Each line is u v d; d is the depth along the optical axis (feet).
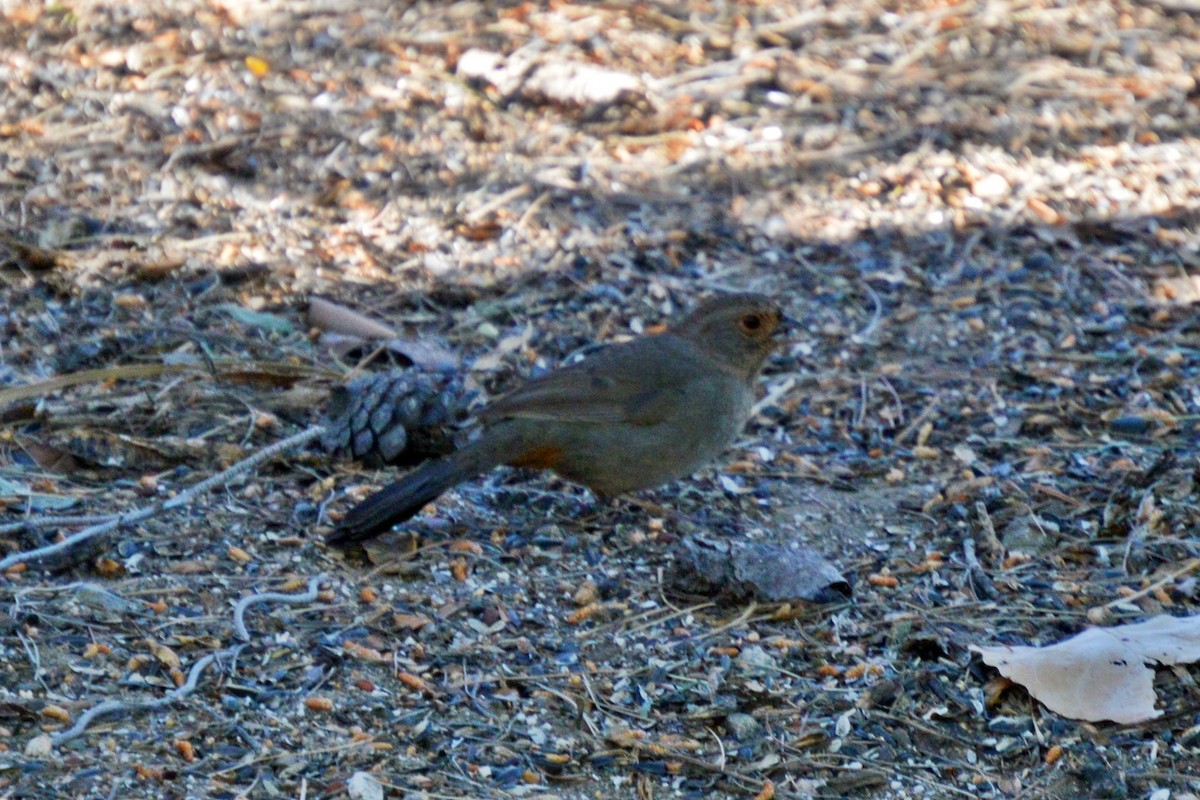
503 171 48.57
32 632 26.76
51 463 32.63
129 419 34.60
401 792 23.86
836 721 26.37
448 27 56.75
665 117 52.24
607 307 41.78
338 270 42.80
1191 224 47.73
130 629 27.20
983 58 57.52
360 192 46.88
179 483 32.58
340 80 52.95
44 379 35.68
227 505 31.78
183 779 23.65
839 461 35.63
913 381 39.04
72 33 54.70
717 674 27.50
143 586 28.58
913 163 50.44
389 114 51.19
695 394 31.81
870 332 41.42
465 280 42.80
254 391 36.45
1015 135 52.42
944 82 55.72
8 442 33.19
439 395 33.99
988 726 26.37
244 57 53.83
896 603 29.81
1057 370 39.60
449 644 27.89
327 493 32.60
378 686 26.48
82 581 28.55
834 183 49.24
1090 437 36.37
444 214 46.09
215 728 24.91
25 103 50.11
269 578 29.27
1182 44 59.77
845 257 45.19
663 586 30.35
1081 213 48.03
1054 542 31.94
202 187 46.21
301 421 35.60
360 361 38.11
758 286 43.42
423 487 29.84
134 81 51.96
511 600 29.48
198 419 35.06
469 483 34.27
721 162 50.03
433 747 25.08
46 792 22.99
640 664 27.76
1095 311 42.68
